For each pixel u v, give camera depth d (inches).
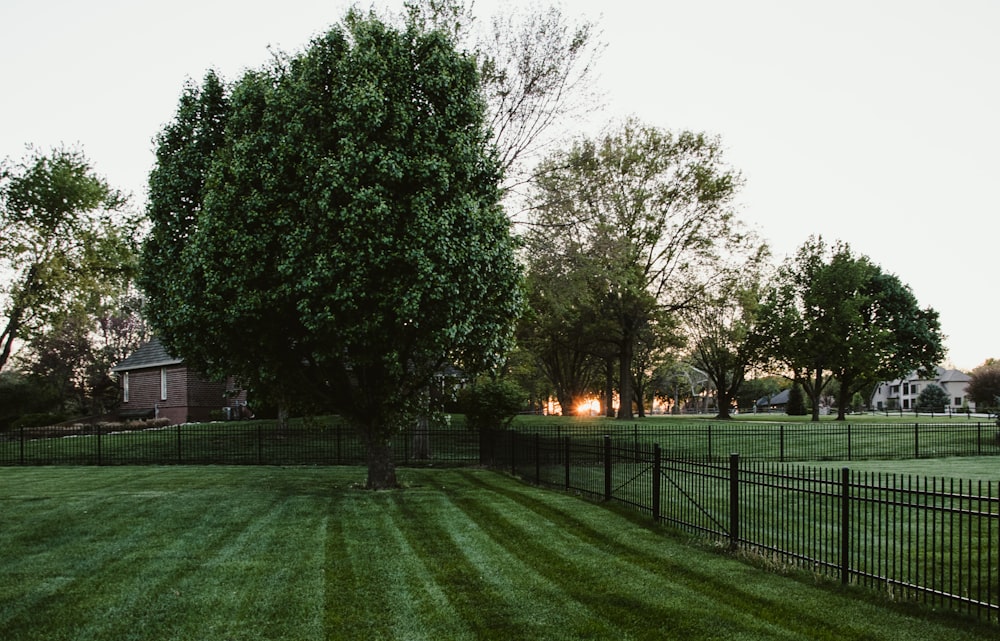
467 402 991.6
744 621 261.7
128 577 321.4
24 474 755.4
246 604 282.5
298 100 522.6
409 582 313.6
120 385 2033.7
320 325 494.3
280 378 593.0
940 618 264.2
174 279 553.6
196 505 518.0
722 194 1537.9
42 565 343.3
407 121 514.3
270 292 507.5
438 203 524.7
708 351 2202.3
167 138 607.2
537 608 278.1
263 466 840.9
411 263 492.1
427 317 518.6
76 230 1310.3
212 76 609.0
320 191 493.7
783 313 2117.4
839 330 1989.4
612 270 1061.8
